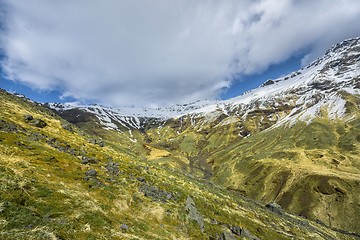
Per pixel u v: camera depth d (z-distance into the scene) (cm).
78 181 4466
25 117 8244
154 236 3759
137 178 6119
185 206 5581
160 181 6781
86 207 3491
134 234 3475
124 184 5372
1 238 2212
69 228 2816
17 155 4541
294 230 9881
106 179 5206
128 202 4628
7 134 5638
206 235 4891
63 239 2566
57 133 8525
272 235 7488
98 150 8425
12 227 2409
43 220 2722
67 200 3434
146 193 5400
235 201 10962
